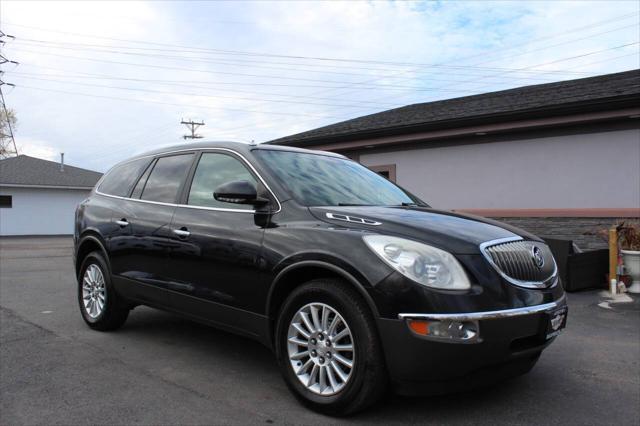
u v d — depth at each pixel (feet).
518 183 32.04
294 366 11.03
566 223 29.89
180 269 13.69
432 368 9.32
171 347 15.33
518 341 10.03
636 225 24.79
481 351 9.33
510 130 31.68
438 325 9.21
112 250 16.19
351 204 12.72
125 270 15.72
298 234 11.18
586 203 29.50
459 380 9.55
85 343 15.70
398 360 9.46
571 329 17.75
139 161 17.08
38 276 31.35
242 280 12.03
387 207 12.59
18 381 12.41
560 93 32.99
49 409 10.78
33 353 14.64
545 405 11.16
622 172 28.32
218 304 12.64
